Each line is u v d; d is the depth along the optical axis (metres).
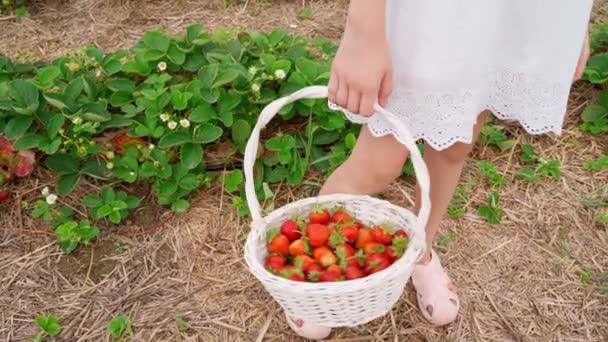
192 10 3.47
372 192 1.83
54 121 2.36
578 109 2.80
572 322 2.03
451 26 1.41
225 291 2.13
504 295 2.11
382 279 1.54
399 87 1.53
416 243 1.62
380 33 1.34
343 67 1.39
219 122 2.57
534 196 2.46
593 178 2.52
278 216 1.78
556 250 2.26
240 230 2.33
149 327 2.03
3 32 3.31
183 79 2.71
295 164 2.40
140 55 2.65
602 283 2.14
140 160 2.45
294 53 2.77
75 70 2.69
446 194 1.85
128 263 2.23
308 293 1.52
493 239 2.29
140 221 2.36
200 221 2.36
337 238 1.74
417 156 1.46
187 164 2.34
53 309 2.09
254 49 2.82
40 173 2.50
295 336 2.00
